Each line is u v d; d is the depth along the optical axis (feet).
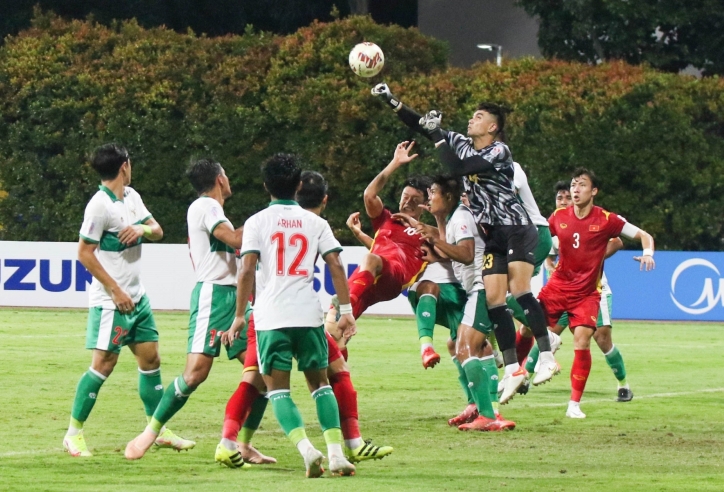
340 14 355.97
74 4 341.62
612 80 242.58
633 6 289.53
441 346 154.71
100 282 68.69
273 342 61.31
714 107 240.73
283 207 62.80
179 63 256.52
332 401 62.69
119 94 255.09
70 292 211.61
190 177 71.72
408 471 64.18
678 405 99.09
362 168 246.47
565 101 241.14
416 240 85.51
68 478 61.21
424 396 104.12
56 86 257.55
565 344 165.89
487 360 85.51
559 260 93.15
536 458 69.67
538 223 87.45
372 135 245.86
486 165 79.46
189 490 57.31
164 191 254.06
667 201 238.07
